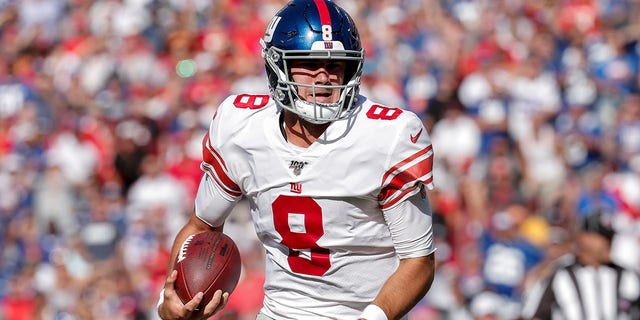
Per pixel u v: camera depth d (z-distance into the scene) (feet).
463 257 111.14
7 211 133.49
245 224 108.37
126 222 120.37
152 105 151.94
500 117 140.26
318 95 45.88
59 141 145.28
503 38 171.73
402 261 46.47
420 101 152.97
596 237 79.61
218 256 47.44
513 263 105.70
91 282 110.22
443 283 106.32
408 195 45.34
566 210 117.91
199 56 162.61
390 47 164.86
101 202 128.98
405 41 169.07
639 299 79.36
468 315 104.68
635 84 157.48
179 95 152.76
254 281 102.17
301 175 45.85
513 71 153.48
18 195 135.23
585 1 177.68
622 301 79.25
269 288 48.91
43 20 187.11
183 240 50.14
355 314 47.96
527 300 84.64
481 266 107.96
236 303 100.73
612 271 79.61
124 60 167.32
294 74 46.09
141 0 178.60
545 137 142.72
